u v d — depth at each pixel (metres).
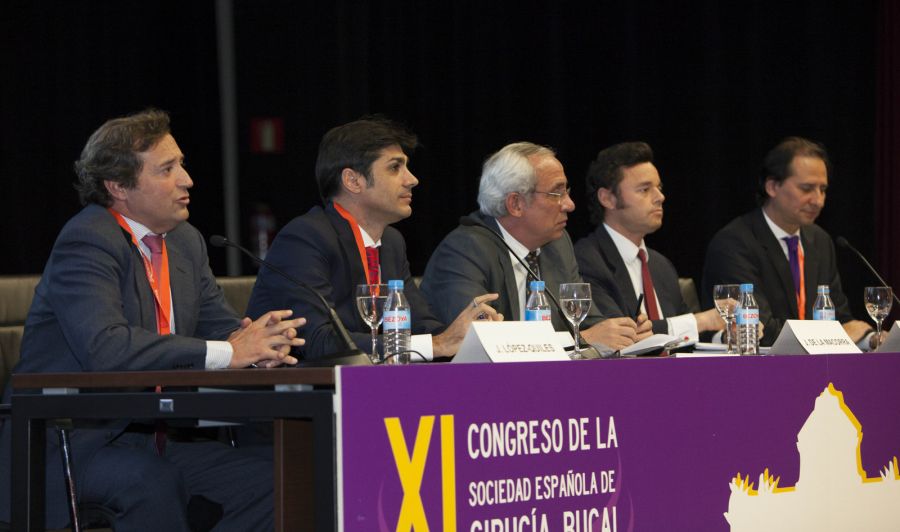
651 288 7.98
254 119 10.52
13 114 9.18
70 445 4.68
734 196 12.00
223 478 5.13
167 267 5.52
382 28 11.08
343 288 5.98
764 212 9.02
